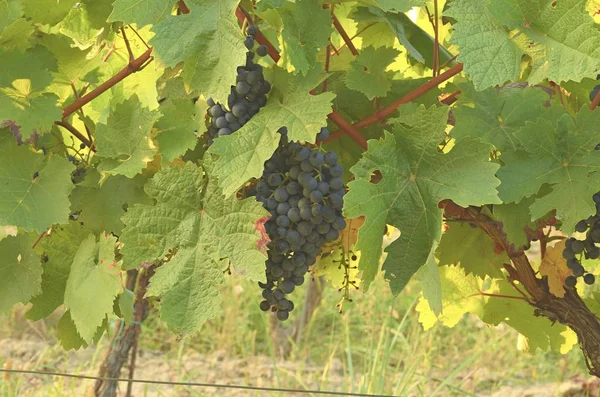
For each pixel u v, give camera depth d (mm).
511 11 1129
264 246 1158
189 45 1130
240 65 1115
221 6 1133
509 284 1536
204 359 4535
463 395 3910
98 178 1267
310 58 1162
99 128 1225
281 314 1247
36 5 1289
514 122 1227
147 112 1213
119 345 2639
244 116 1182
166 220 1186
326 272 1451
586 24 1110
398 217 1163
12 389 3738
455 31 1127
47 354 4324
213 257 1175
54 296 1313
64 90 1363
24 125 1205
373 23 1432
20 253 1273
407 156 1171
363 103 1330
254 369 4285
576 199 1175
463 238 1449
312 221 1188
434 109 1155
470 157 1154
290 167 1202
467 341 4707
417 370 3988
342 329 4422
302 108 1153
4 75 1212
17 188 1210
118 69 1447
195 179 1189
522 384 4223
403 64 1535
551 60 1126
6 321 4633
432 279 1137
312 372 4262
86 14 1303
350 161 1334
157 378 4234
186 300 1176
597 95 1243
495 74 1122
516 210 1228
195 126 1218
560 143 1186
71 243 1297
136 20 1149
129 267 1184
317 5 1162
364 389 3342
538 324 1552
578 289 1591
